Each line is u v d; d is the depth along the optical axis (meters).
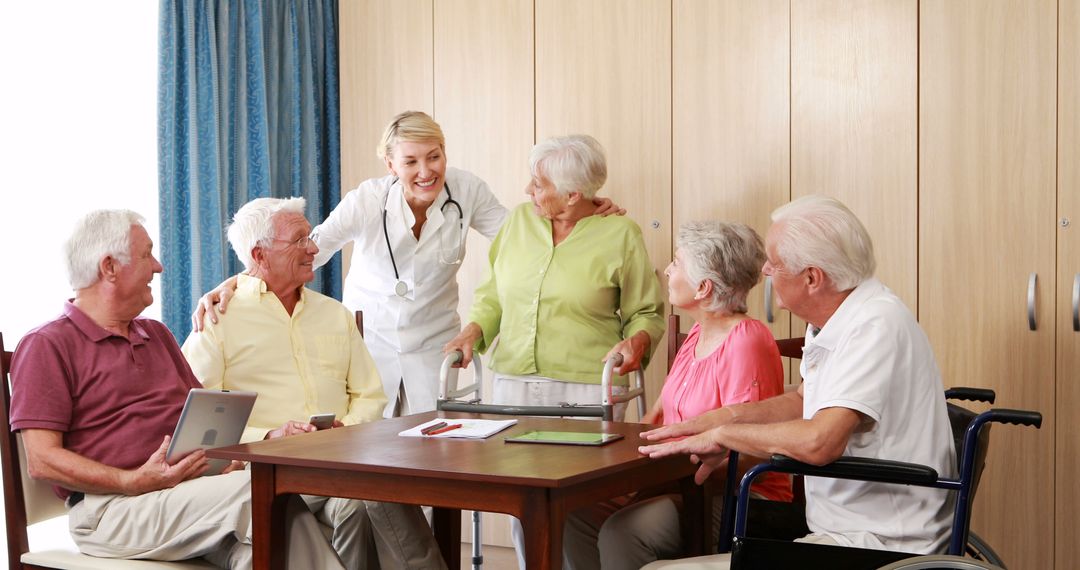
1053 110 3.07
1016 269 3.12
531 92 3.78
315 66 4.25
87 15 3.44
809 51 3.37
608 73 3.65
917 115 3.23
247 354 2.65
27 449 2.18
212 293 2.68
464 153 3.90
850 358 1.88
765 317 3.45
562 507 1.71
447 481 1.77
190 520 2.15
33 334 2.26
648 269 2.94
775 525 2.19
